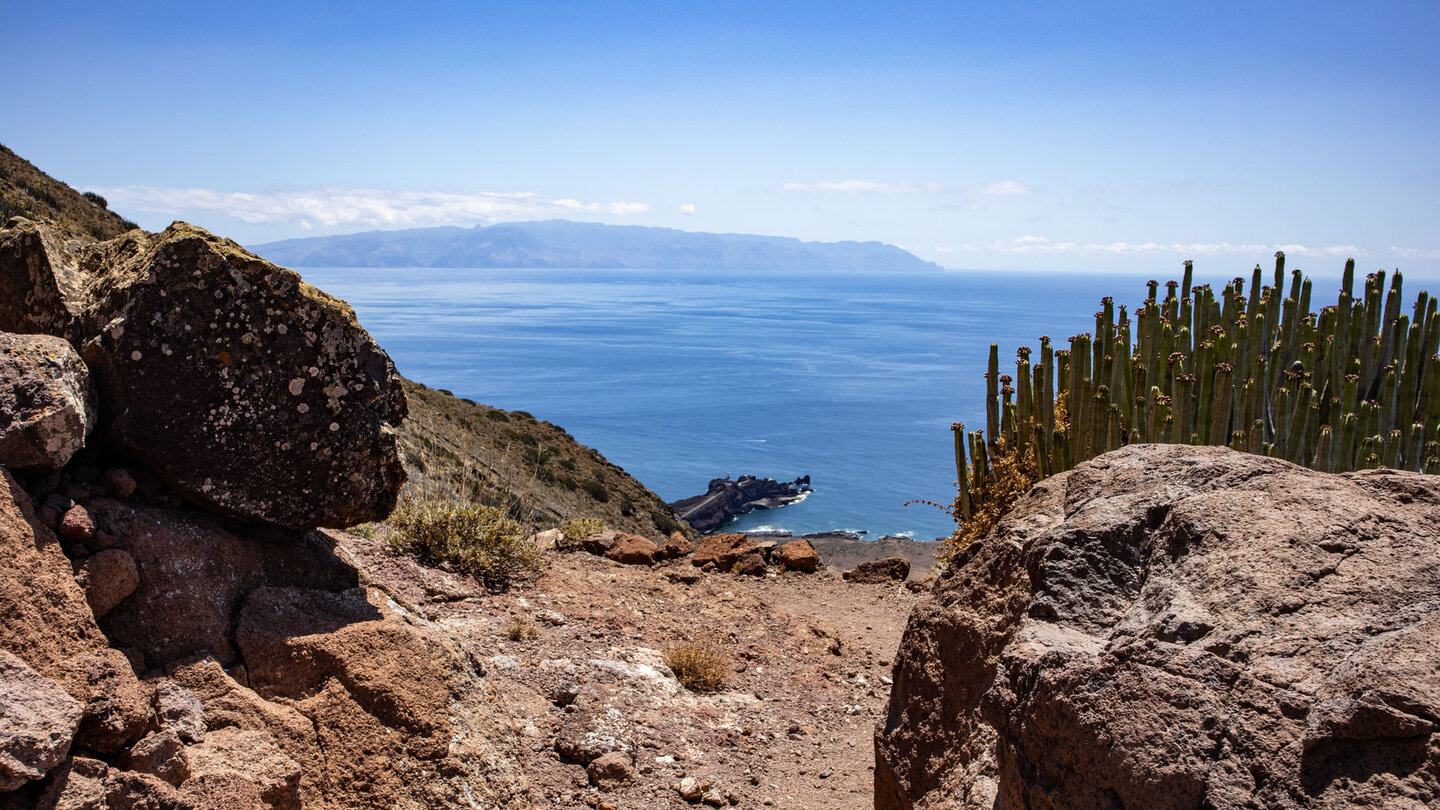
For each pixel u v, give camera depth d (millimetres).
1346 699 2260
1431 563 2680
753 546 11773
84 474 4129
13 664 2898
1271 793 2293
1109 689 2699
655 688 6484
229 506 4383
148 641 3857
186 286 4203
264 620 4180
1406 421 9328
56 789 2838
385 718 4070
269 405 4410
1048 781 2844
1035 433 9625
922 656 4469
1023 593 3865
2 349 3758
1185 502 3307
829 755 6273
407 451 11672
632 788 5113
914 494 132125
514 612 7172
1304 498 3098
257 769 3443
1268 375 10055
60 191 44219
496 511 8648
